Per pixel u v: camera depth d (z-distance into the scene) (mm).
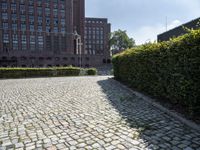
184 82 4879
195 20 13430
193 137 3703
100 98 7840
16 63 56750
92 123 4672
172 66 5484
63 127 4426
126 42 89062
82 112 5711
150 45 7375
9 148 3396
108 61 65812
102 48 107375
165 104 6078
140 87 8453
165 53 5902
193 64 4469
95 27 106500
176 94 5387
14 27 61562
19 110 6070
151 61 7059
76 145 3467
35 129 4324
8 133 4109
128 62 10461
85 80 16703
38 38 64562
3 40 60375
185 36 4781
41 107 6430
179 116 4789
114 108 6137
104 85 12305
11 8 61000
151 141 3572
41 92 9688
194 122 4312
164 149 3252
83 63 62500
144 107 6168
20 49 62312
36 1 63938
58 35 67062
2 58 55656
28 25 63219
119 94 8688
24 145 3512
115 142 3555
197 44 4301
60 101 7367
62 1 67500
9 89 11148
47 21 65562
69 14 68688
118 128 4285
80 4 78000
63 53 63750
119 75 13477
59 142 3611
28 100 7660
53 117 5238
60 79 18594
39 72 23812
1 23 60031
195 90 4461
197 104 4555
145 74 7777
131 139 3676
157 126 4359
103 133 4012
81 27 78000
